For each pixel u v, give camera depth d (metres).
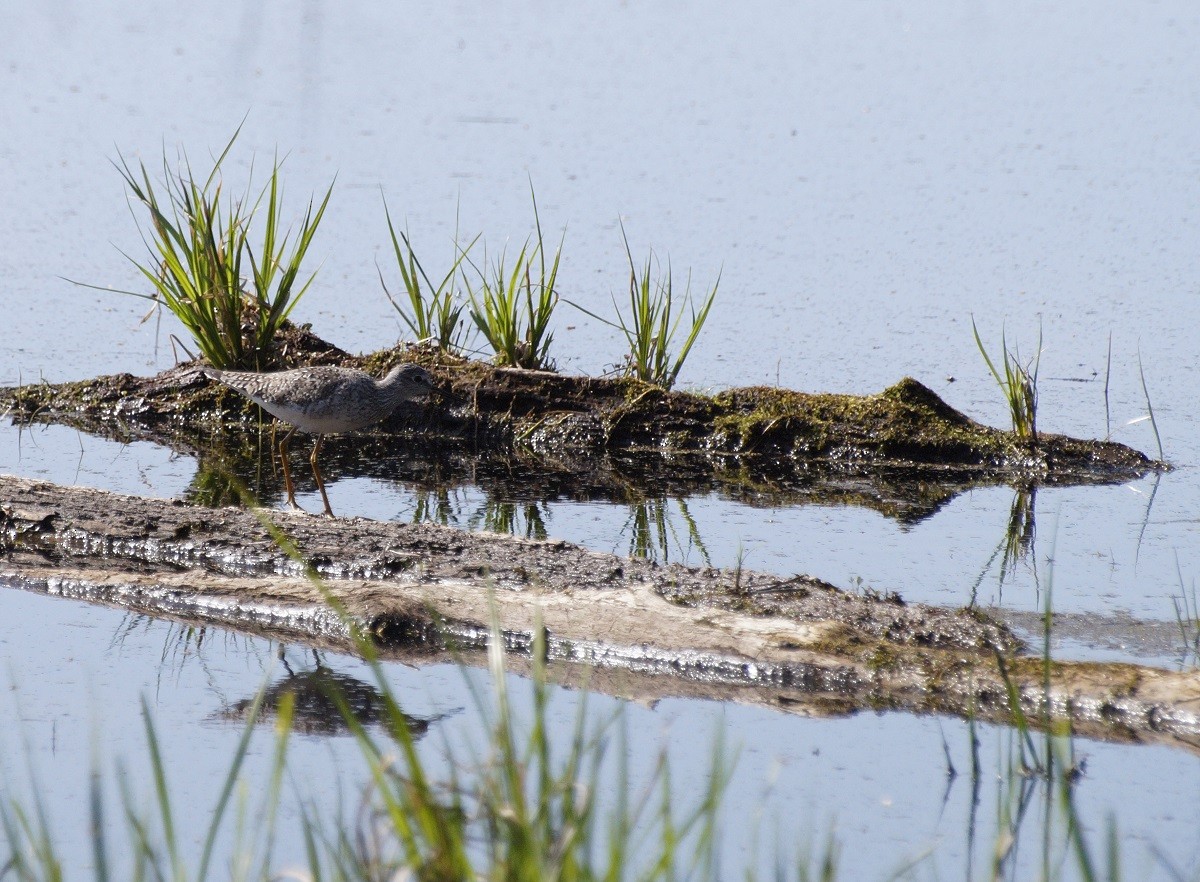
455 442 27.66
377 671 10.44
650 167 42.19
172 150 41.75
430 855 10.27
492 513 23.28
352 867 10.54
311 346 29.11
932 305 32.88
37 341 31.50
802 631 16.86
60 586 19.34
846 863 12.66
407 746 10.30
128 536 20.39
